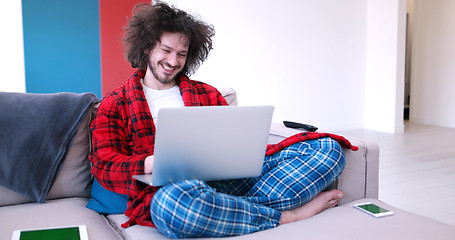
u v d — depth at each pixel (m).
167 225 1.19
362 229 1.27
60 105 1.55
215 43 4.70
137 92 1.54
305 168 1.43
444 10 5.72
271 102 5.08
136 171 1.33
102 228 1.29
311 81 5.29
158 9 1.55
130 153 1.51
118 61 4.29
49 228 1.20
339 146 1.49
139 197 1.35
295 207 1.40
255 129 1.26
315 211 1.45
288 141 1.53
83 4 4.12
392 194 2.75
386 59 5.33
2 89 3.99
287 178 1.41
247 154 1.30
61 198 1.57
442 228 1.28
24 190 1.45
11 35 3.96
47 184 1.49
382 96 5.43
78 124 1.55
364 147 1.64
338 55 5.42
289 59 5.12
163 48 1.52
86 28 4.16
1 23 3.92
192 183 1.19
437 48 5.85
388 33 5.28
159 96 1.63
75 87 4.19
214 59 4.71
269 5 4.93
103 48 4.23
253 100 4.98
